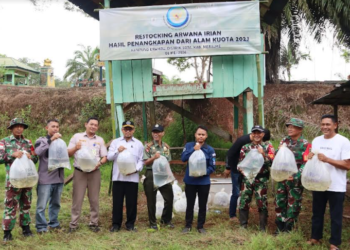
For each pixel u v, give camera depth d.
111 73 7.61
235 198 5.86
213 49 7.23
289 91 13.67
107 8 7.60
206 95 7.59
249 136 5.28
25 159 4.66
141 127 13.70
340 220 4.37
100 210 6.64
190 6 7.22
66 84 35.81
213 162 5.19
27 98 15.50
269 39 13.30
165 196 5.50
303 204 6.95
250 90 7.54
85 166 5.10
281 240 4.66
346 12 13.13
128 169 5.09
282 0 8.12
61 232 5.25
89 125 5.36
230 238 4.98
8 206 4.83
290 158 4.61
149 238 5.00
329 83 14.56
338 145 4.39
